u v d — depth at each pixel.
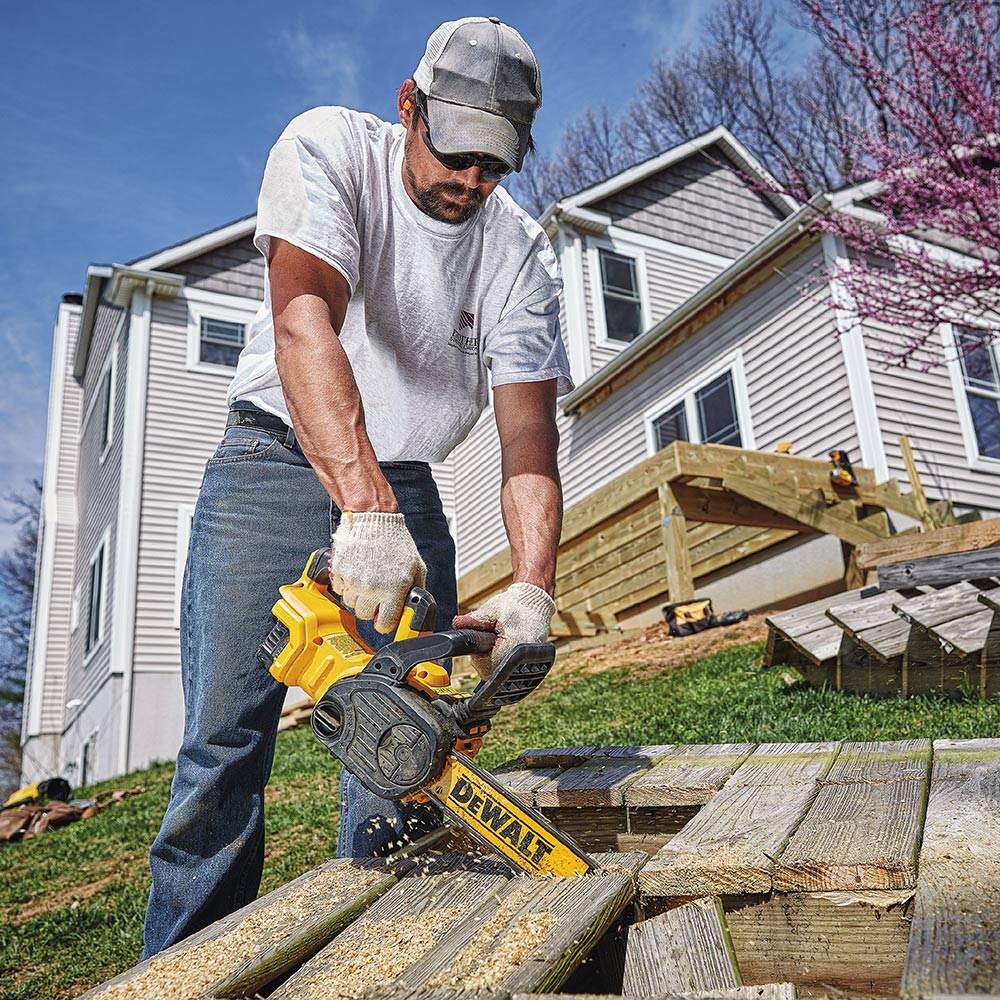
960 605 4.70
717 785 2.11
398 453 2.46
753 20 25.42
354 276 2.07
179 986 1.43
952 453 10.09
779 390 10.54
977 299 8.98
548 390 2.45
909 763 2.07
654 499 9.48
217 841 2.10
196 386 14.53
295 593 1.90
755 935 1.56
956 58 8.84
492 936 1.45
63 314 20.64
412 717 1.63
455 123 1.96
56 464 19.77
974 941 1.13
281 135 2.10
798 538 10.00
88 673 15.66
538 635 1.96
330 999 1.33
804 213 9.88
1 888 5.57
